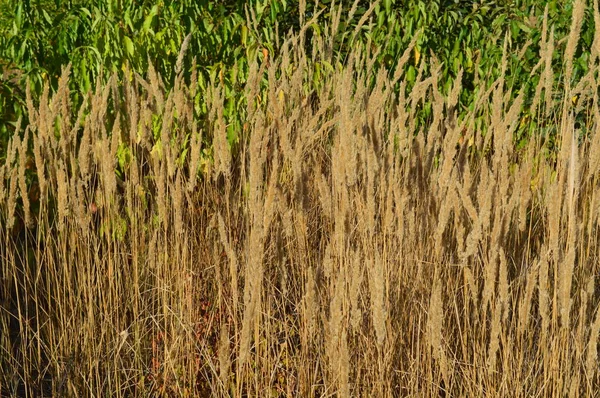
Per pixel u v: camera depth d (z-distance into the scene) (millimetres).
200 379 6613
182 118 6750
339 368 5102
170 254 6895
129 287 6715
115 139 6254
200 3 8898
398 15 10281
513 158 8008
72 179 6238
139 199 6809
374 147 5902
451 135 5926
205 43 8734
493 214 5836
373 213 5430
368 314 5777
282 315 6520
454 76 9883
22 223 8055
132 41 8117
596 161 5934
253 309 5082
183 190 6980
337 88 6754
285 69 7562
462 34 10031
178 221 6246
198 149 6254
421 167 5949
